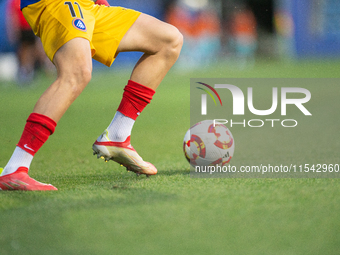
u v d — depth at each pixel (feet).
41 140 36.17
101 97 147.54
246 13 276.21
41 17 37.14
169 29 41.09
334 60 257.14
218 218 25.95
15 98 153.69
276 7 281.13
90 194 32.99
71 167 50.96
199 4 264.52
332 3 292.81
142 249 21.47
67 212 27.73
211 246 21.76
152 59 41.34
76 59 36.17
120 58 253.85
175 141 69.62
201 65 252.21
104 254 20.92
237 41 273.75
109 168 49.03
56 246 21.98
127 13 41.04
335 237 22.76
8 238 23.15
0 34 208.64
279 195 31.24
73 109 121.08
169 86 168.86
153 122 92.63
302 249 21.33
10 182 35.22
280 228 24.16
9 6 204.23
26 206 29.63
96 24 39.86
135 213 27.20
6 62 211.20
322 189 33.12
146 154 58.65
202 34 264.31
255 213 26.89
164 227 24.54
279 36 284.82
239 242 22.24
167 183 37.06
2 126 94.43
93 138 77.36
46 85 194.49
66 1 37.01
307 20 290.35
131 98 40.81
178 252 21.06
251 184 35.53
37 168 51.06
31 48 202.69
